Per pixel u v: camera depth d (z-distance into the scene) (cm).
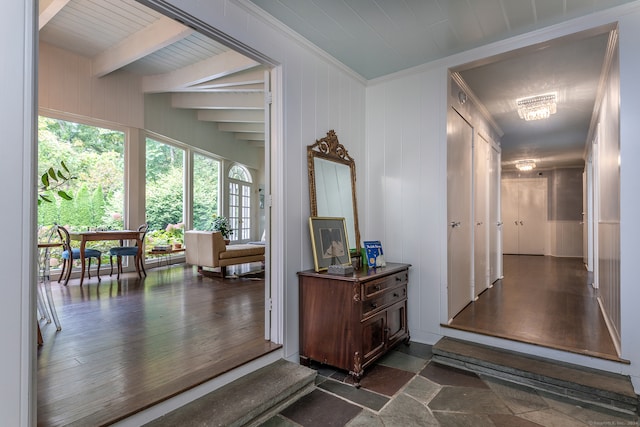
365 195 355
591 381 215
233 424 174
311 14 238
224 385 206
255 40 230
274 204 254
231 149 806
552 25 253
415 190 325
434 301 312
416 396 215
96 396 175
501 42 275
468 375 244
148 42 399
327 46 284
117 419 157
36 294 133
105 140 524
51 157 465
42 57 441
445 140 309
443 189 309
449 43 280
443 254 307
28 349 129
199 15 192
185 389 185
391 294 279
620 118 229
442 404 205
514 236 1003
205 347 243
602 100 368
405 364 263
